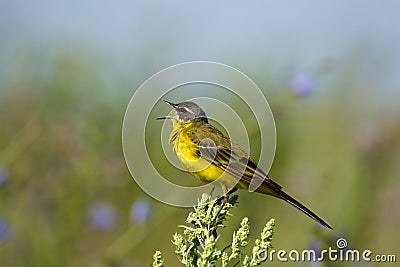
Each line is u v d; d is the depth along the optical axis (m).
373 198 15.37
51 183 14.48
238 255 8.16
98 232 14.34
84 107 15.32
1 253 13.88
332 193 15.55
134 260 14.25
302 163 16.56
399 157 15.97
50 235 14.12
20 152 14.68
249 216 14.72
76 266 13.97
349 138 16.75
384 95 19.19
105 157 14.72
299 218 15.11
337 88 19.05
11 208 14.16
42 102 16.75
